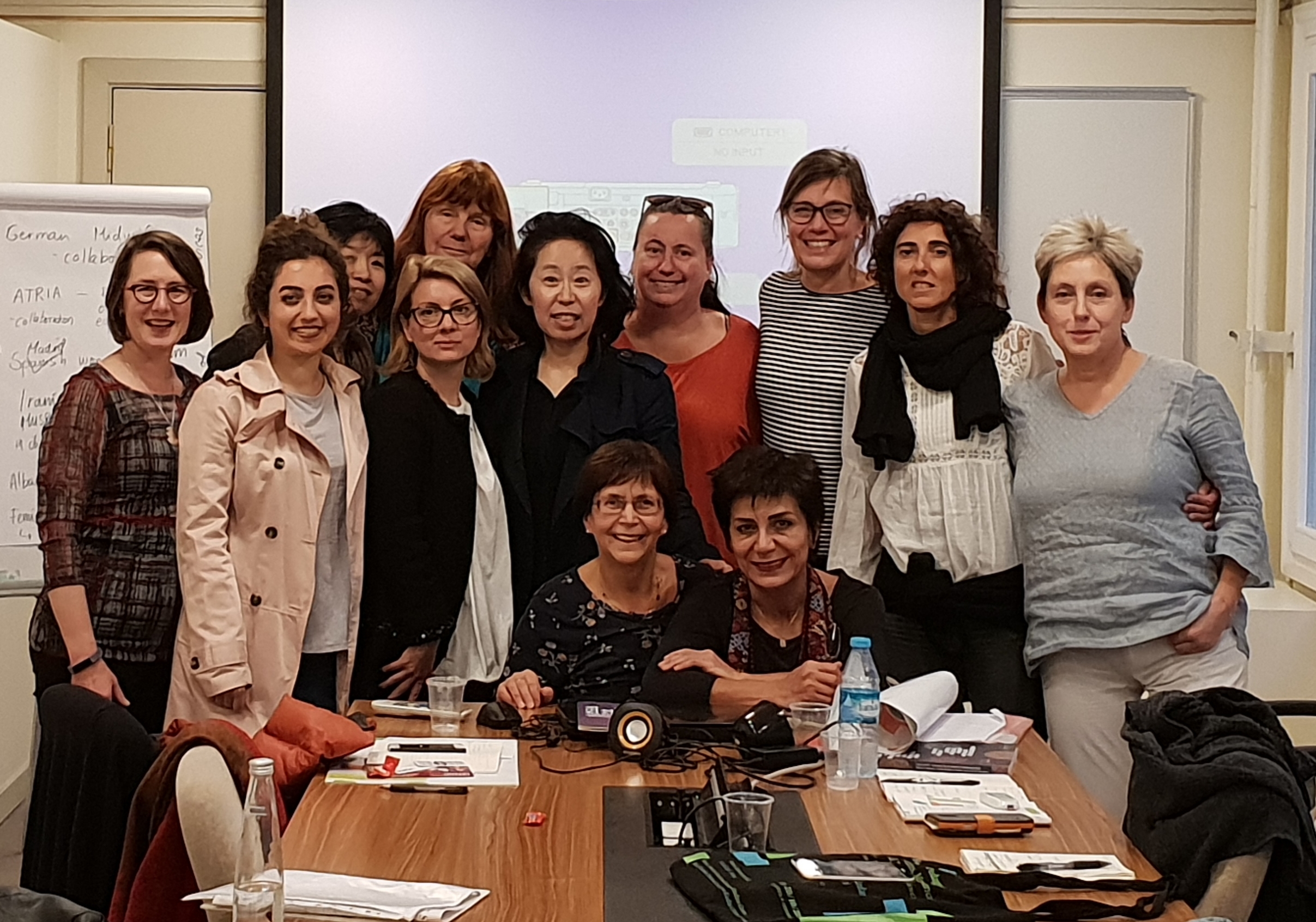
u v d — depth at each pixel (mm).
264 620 3250
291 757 2643
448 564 3443
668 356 4074
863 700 2697
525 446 3648
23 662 4777
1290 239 4824
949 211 3447
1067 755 3342
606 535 3098
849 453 3607
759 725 2811
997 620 3447
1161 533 3240
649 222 3996
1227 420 3277
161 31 4984
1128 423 3264
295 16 4891
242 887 1846
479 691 3520
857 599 3154
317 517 3293
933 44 4910
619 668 3156
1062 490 3277
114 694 3311
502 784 2596
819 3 4895
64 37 4980
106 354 4082
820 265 3865
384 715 3115
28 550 3998
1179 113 4984
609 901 2039
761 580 3033
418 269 3451
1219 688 2520
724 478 3062
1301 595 4773
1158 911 2023
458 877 2137
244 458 3236
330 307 3305
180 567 3238
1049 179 5004
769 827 2311
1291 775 2230
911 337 3486
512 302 3725
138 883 2051
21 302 4016
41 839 2459
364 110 4914
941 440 3434
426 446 3424
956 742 2758
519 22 4895
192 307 3527
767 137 4918
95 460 3328
